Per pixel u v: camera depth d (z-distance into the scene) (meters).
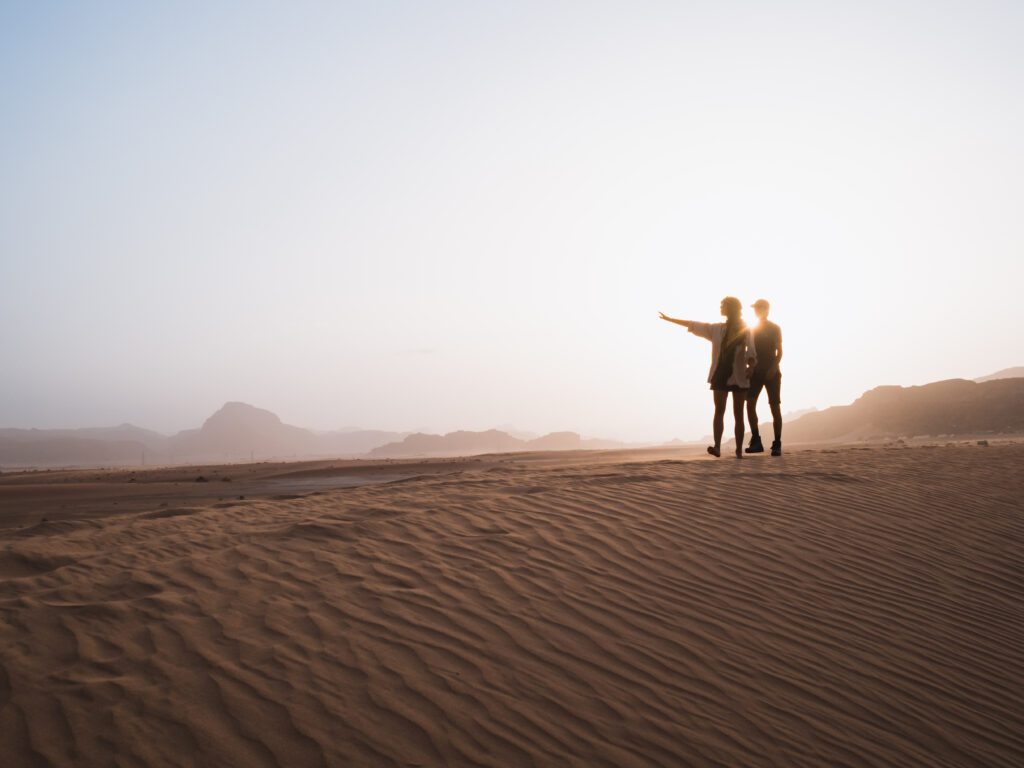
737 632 5.48
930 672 5.26
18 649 4.70
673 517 7.89
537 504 8.30
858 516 8.32
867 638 5.63
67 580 6.04
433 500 8.70
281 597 5.56
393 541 6.91
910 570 7.01
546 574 6.22
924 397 82.31
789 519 8.03
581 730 4.14
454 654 4.82
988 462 11.73
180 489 24.19
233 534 7.48
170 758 3.69
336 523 7.43
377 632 5.05
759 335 13.23
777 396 13.28
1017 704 5.02
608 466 12.84
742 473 10.23
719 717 4.40
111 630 4.99
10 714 3.99
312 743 3.86
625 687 4.61
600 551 6.82
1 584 5.95
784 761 4.07
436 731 4.02
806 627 5.69
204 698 4.20
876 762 4.18
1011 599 6.65
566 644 5.07
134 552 6.88
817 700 4.72
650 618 5.56
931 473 10.66
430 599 5.61
